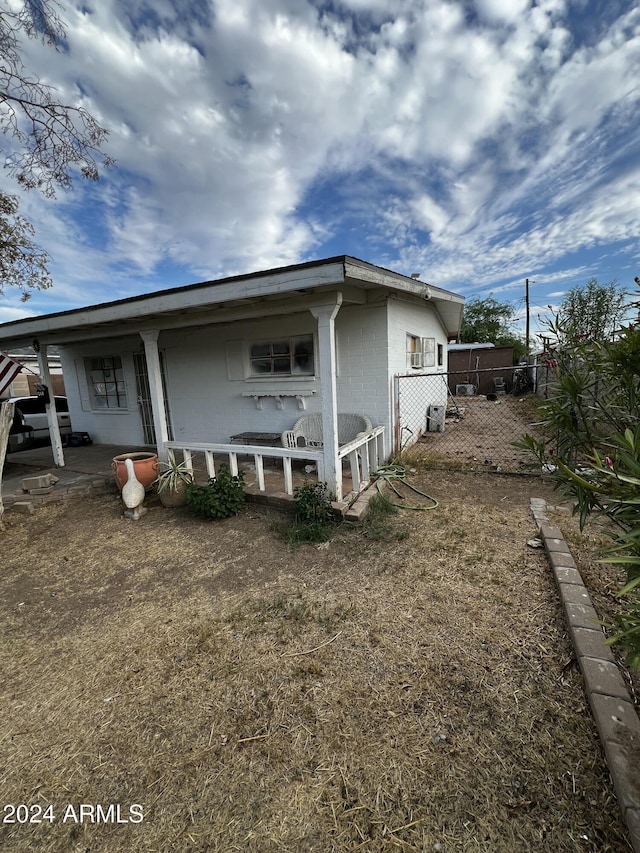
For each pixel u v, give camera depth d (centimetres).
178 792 146
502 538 338
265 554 337
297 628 236
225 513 413
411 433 693
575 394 203
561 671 191
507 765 148
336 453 399
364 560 314
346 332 557
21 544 398
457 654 207
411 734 163
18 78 470
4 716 186
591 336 222
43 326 549
